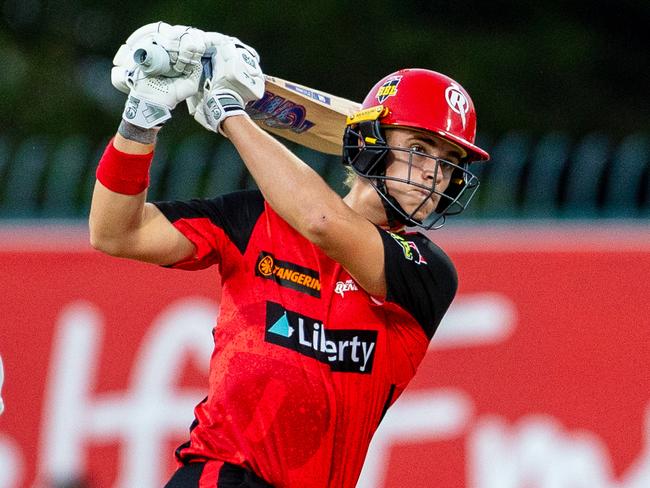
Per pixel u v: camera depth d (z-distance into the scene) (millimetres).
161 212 14766
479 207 29453
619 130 52000
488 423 27109
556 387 26828
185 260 14883
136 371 29297
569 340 26906
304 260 14586
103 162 14312
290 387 14281
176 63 14039
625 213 28266
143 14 56469
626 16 53656
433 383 27547
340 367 14453
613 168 28594
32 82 55094
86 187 32719
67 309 30062
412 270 14414
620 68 53281
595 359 26688
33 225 31031
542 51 52312
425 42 51719
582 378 26703
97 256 30078
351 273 14289
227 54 14359
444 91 14781
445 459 27234
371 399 14727
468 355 27469
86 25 58000
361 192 15070
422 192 14641
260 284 14609
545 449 26719
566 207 28500
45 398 29781
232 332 14570
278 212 14172
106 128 55250
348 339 14500
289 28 52125
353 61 52062
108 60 57312
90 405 29484
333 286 14531
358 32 52188
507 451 26922
